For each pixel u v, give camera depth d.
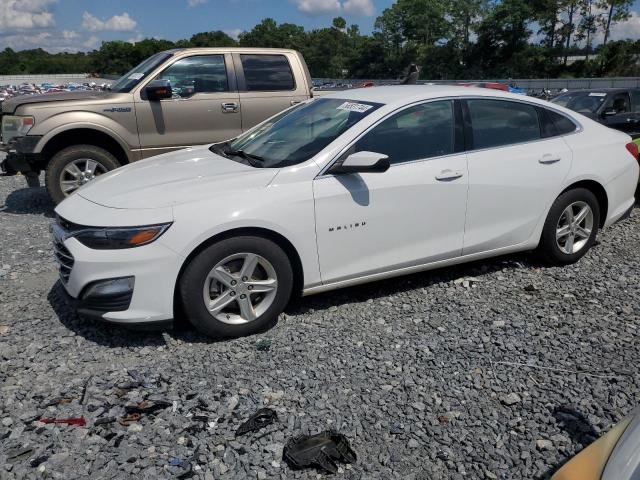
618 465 1.68
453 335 3.98
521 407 3.17
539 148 4.90
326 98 5.03
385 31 78.44
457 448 2.86
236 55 7.89
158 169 4.40
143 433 2.92
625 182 5.39
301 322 4.20
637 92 11.27
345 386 3.36
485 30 64.38
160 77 7.52
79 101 7.18
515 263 5.30
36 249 6.02
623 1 56.84
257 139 4.79
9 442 2.84
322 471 2.69
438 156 4.46
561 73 59.91
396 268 4.41
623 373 3.49
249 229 3.82
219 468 2.69
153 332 4.00
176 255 3.62
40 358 3.67
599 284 4.86
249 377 3.45
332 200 4.04
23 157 7.14
